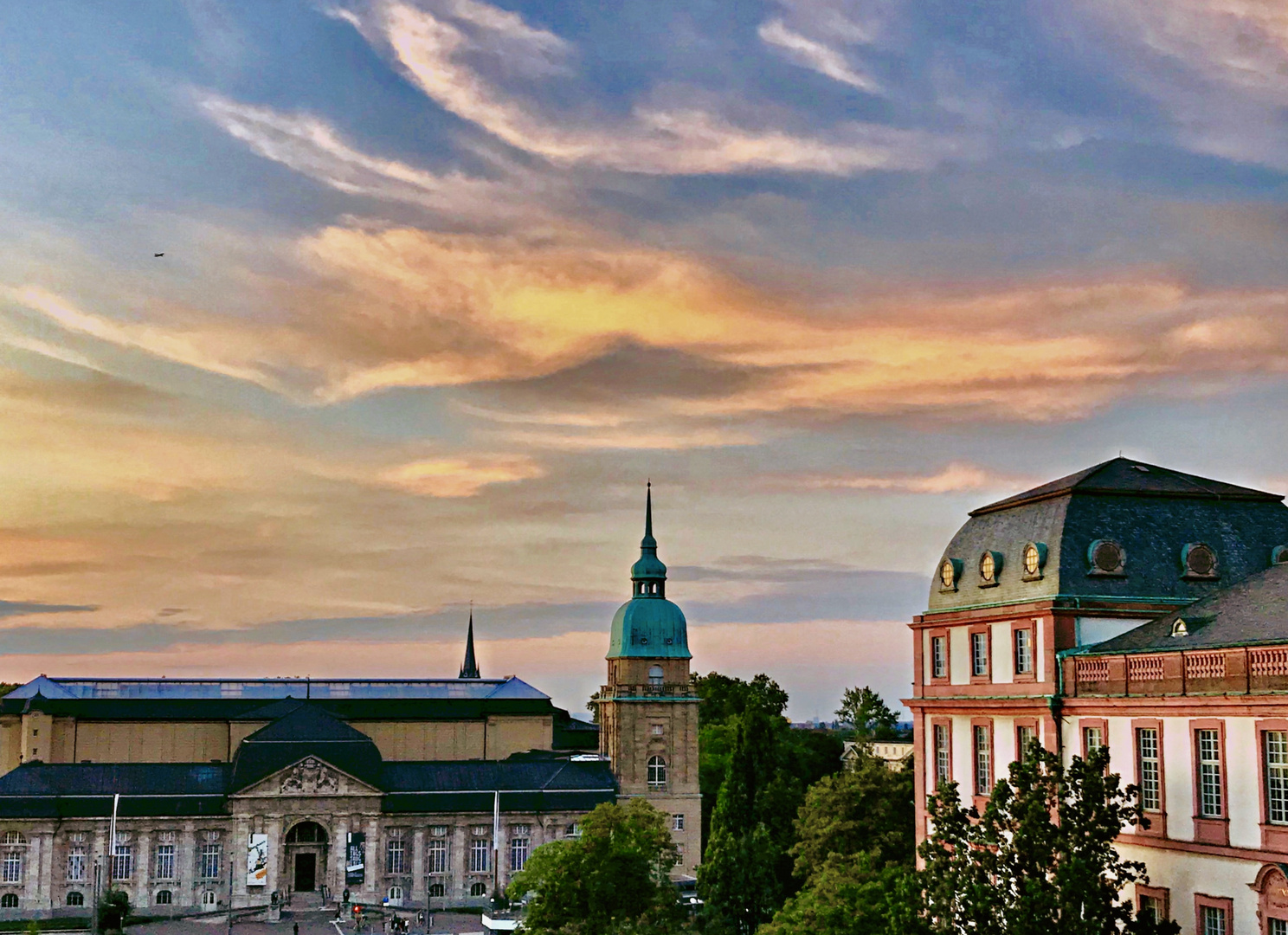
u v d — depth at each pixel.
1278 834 74.00
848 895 99.31
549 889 130.12
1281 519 100.56
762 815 190.38
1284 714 74.06
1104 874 82.19
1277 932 73.44
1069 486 100.19
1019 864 70.94
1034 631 96.44
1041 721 94.19
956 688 106.06
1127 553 96.81
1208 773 79.62
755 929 149.50
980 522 108.50
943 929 71.19
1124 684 87.19
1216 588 96.19
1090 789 72.19
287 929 198.12
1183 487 101.00
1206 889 78.56
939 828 74.19
